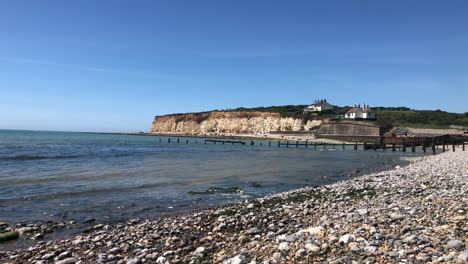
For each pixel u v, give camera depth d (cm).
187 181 1973
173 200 1409
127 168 2622
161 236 850
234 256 641
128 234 876
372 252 550
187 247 739
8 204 1268
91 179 1973
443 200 985
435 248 543
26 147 5281
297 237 705
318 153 5259
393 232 671
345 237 633
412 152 5459
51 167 2588
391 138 7988
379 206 1008
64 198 1407
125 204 1316
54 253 729
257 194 1574
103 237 852
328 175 2316
